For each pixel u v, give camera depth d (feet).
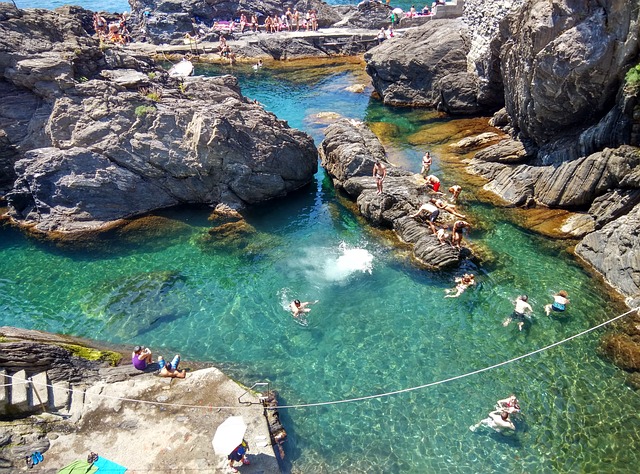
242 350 59.62
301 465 45.83
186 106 89.66
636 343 56.13
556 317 61.21
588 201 76.02
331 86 151.43
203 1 193.57
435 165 97.30
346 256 75.05
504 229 77.00
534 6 79.30
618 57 70.38
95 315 65.26
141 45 182.19
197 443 45.21
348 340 60.44
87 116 84.84
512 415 49.80
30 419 46.50
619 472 44.37
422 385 53.47
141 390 50.62
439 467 45.68
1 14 89.61
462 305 64.23
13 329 55.77
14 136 87.40
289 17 199.72
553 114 81.92
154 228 81.97
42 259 76.02
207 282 71.05
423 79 131.34
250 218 86.02
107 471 42.52
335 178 94.22
